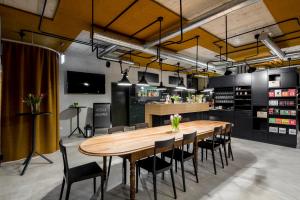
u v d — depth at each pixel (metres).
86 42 4.97
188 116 7.19
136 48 4.53
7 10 3.10
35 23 3.59
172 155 2.58
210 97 10.14
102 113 6.98
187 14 3.38
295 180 2.94
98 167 2.41
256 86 5.84
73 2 2.88
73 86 6.52
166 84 10.13
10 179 3.03
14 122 3.88
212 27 4.10
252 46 5.41
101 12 3.24
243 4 2.55
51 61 4.53
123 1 2.92
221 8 2.74
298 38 4.65
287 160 3.90
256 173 3.22
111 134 3.10
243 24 3.94
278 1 2.87
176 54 5.58
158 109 5.93
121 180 3.00
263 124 5.93
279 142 5.28
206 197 2.46
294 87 5.09
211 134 3.52
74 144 5.28
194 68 8.98
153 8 3.15
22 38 4.34
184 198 2.44
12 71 3.88
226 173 3.23
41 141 4.30
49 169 3.44
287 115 5.20
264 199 2.40
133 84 8.01
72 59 6.65
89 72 7.06
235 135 6.32
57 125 4.66
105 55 5.75
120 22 3.66
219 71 9.26
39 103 3.92
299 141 5.66
